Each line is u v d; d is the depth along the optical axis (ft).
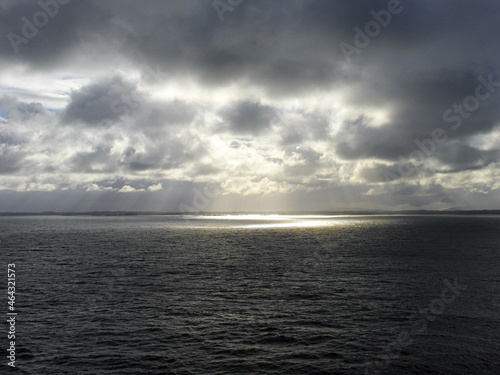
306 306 96.22
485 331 77.36
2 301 102.17
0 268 159.53
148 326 81.35
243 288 117.29
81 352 67.87
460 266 158.10
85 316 88.48
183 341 72.79
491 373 59.52
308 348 69.46
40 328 80.28
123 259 188.03
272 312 91.25
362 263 169.07
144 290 115.14
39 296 107.76
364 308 94.22
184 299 103.96
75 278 135.13
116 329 79.46
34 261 181.37
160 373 59.82
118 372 60.23
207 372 60.18
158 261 180.45
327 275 138.92
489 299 101.76
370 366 62.28
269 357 65.72
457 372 59.98
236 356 66.08
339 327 80.28
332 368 61.52
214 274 142.61
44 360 64.69
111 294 109.91
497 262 170.09
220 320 85.15
